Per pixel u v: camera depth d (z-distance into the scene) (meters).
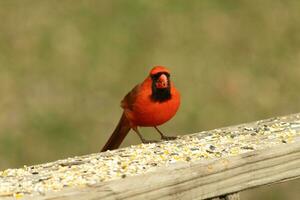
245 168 5.42
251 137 6.17
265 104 14.84
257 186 5.48
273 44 16.41
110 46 15.94
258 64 15.86
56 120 13.80
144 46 16.05
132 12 16.81
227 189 5.32
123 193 4.86
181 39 16.34
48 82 14.84
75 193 4.70
